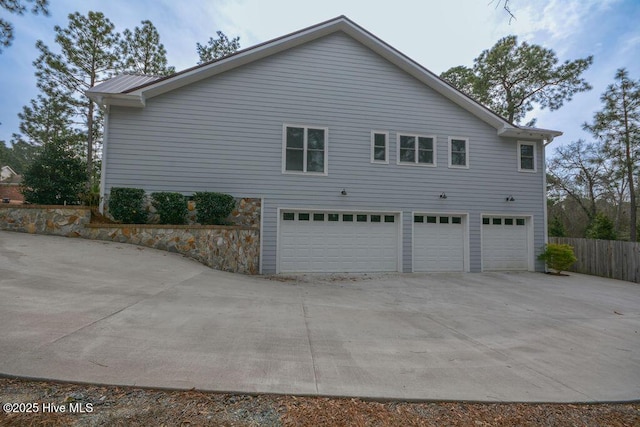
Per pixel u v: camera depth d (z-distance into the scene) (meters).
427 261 11.04
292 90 10.25
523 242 11.97
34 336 3.13
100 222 8.11
